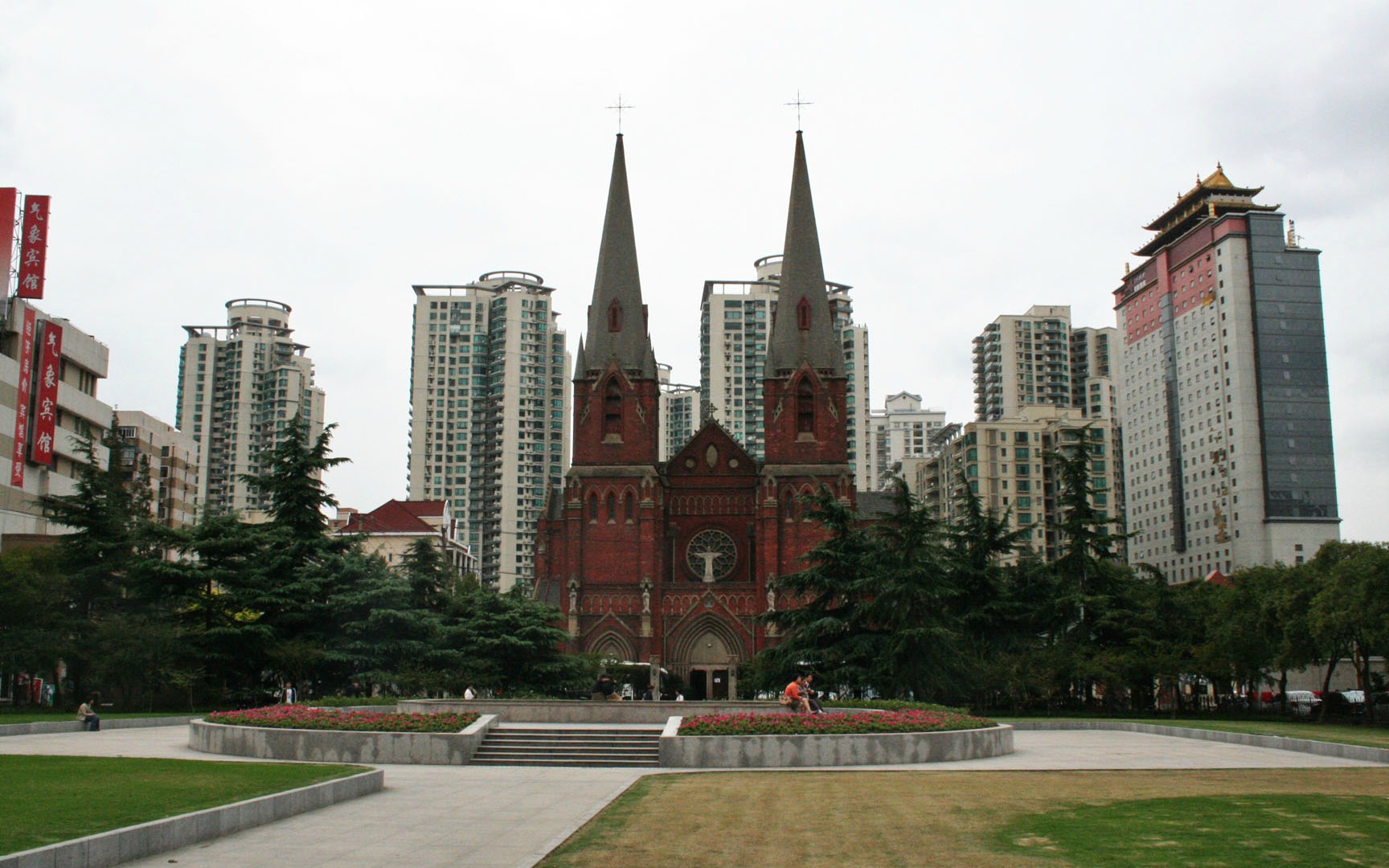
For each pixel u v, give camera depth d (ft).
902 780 106.52
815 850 69.62
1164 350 627.87
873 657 220.02
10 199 299.99
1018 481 611.47
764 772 114.32
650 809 86.07
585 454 355.97
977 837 73.51
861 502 429.79
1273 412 552.41
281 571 231.09
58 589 208.13
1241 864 64.39
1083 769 117.29
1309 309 563.89
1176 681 253.24
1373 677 257.34
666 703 154.71
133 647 201.05
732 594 347.56
